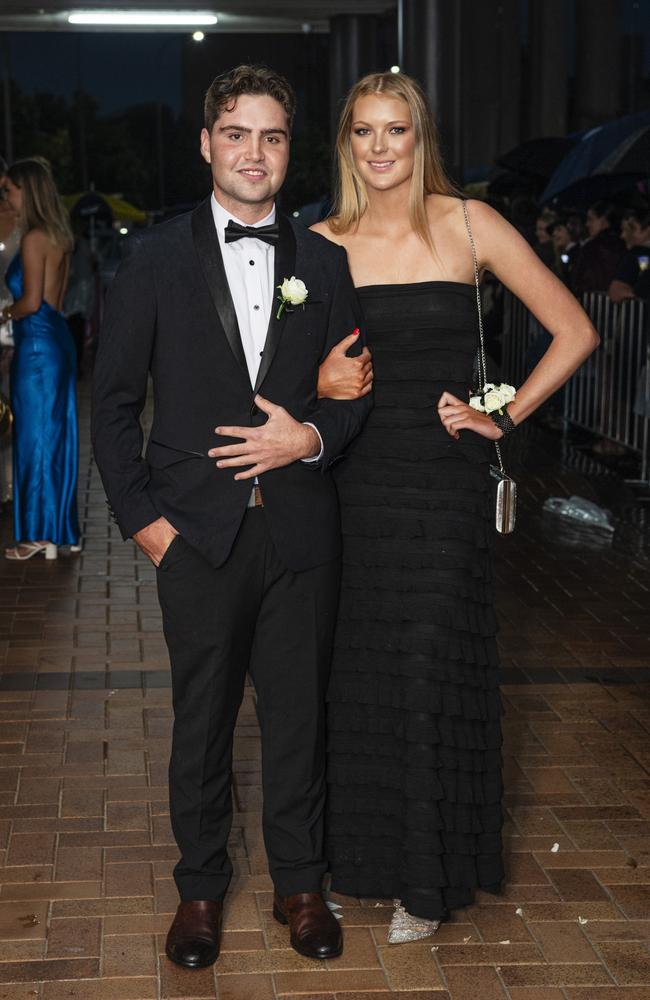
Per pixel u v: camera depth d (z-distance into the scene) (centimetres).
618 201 1103
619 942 321
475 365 326
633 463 988
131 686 504
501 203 1393
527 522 806
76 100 6694
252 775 420
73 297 1427
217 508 294
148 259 291
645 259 929
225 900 341
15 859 360
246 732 454
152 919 330
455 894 323
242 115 285
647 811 396
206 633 301
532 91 3416
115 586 659
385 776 327
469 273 322
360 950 318
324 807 331
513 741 450
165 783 412
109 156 6756
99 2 1870
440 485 318
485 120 3325
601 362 1002
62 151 5566
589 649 558
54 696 492
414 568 318
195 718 307
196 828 314
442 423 317
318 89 4912
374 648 322
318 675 312
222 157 288
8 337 696
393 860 330
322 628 309
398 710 321
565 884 350
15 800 398
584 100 3384
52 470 707
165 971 307
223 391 295
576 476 950
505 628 589
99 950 315
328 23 2234
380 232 323
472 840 323
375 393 320
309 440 295
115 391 295
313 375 304
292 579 304
